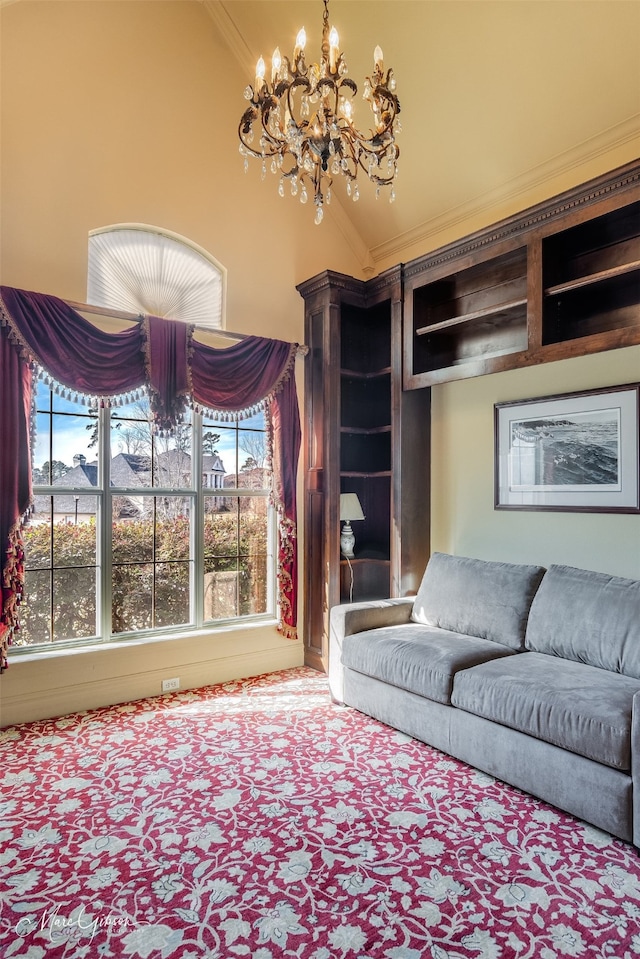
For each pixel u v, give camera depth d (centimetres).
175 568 399
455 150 374
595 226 312
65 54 347
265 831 226
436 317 422
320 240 463
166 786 261
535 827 229
